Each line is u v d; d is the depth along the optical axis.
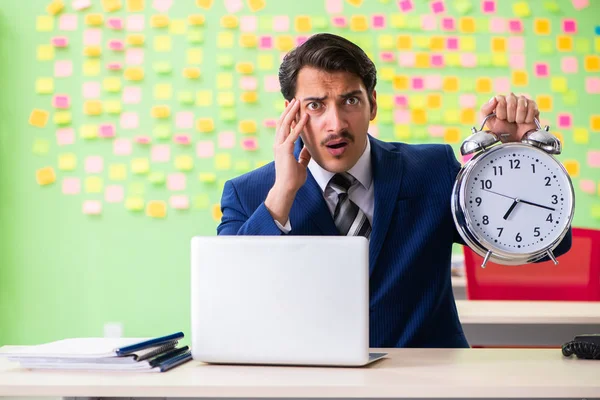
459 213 1.59
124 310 4.23
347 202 1.81
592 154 4.32
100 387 1.20
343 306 1.34
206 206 4.23
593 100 4.33
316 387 1.18
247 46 4.25
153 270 4.23
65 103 4.21
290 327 1.36
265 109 4.25
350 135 1.66
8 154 4.21
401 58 4.29
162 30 4.24
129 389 1.20
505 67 4.31
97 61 4.23
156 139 4.23
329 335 1.34
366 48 4.28
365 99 1.68
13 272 4.22
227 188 1.90
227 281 1.38
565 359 1.43
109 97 4.23
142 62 4.23
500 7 4.32
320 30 4.27
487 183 1.59
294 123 1.71
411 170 1.85
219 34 4.25
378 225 1.78
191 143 4.23
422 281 1.80
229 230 1.82
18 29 4.21
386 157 1.84
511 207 1.58
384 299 1.76
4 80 4.21
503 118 1.66
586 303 2.69
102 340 1.48
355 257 1.34
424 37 4.29
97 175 4.22
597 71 4.33
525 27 4.32
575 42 4.33
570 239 1.73
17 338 4.22
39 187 4.22
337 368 1.35
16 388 1.21
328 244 1.35
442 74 4.29
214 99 4.24
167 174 4.23
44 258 4.23
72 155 4.22
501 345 2.48
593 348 1.41
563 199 1.58
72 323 4.23
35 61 4.21
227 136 4.24
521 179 1.59
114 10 4.23
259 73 4.25
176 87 4.23
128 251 4.23
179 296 4.23
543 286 2.94
